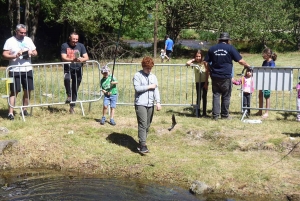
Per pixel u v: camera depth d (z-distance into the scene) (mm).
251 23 28641
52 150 8102
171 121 9414
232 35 28109
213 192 6699
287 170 7129
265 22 29844
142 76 7695
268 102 10289
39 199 6484
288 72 9312
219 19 27938
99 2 23953
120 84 14883
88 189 6848
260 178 6879
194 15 28312
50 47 30188
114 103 9164
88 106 11234
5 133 8664
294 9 30359
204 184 6750
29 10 25922
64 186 6969
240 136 8422
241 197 6543
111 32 27328
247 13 28984
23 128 8961
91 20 24109
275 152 7922
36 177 7352
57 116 9930
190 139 8578
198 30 30234
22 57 9516
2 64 25906
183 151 8078
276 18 29891
